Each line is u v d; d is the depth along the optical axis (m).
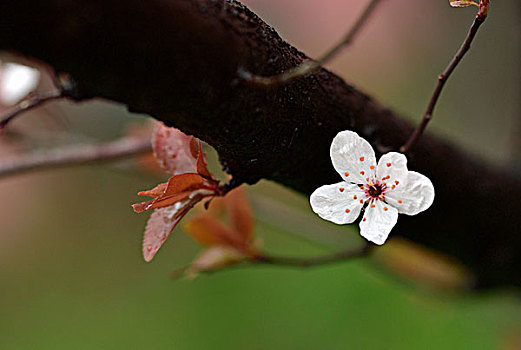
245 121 0.33
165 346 0.69
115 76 0.31
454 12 0.73
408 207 0.34
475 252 0.40
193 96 0.32
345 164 0.34
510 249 0.40
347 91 0.35
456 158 0.38
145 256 0.33
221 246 0.38
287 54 0.33
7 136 0.43
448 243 0.40
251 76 0.32
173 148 0.34
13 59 0.33
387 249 0.43
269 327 0.65
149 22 0.31
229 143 0.33
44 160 0.40
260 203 0.45
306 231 0.45
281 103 0.33
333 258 0.39
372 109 0.36
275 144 0.34
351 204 0.34
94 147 0.40
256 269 0.69
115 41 0.31
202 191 0.33
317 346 0.63
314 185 0.35
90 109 0.51
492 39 0.68
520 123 0.41
